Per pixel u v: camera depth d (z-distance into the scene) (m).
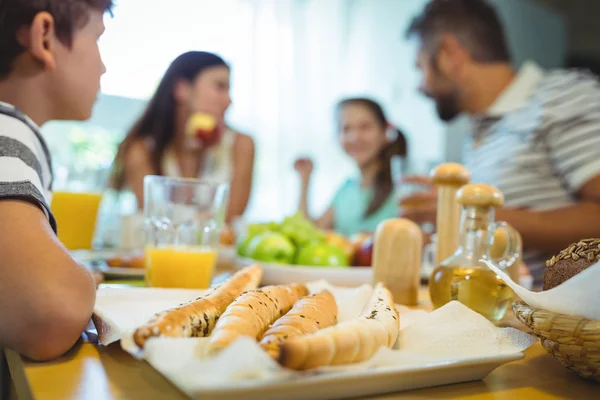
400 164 2.31
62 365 0.41
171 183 0.81
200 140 1.91
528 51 3.79
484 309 0.58
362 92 3.45
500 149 1.58
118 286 0.63
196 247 0.81
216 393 0.29
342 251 1.04
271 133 3.14
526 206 1.50
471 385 0.40
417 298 0.73
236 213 2.07
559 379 0.42
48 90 0.61
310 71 3.28
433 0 1.63
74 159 2.42
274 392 0.31
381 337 0.38
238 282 0.54
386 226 0.73
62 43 0.60
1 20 0.56
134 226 1.32
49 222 0.47
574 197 1.46
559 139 1.42
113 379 0.38
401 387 0.37
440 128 3.59
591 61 3.99
